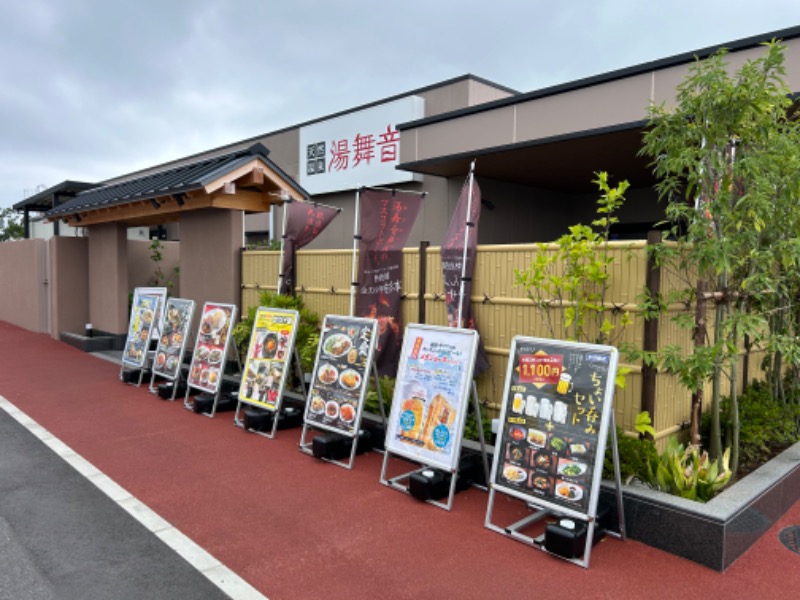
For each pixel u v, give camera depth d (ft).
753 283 14.60
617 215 40.16
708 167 14.05
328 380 18.83
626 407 15.43
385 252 21.84
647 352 14.25
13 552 12.32
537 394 13.47
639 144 27.45
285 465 17.74
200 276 31.40
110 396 26.37
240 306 29.63
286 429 21.44
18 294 50.75
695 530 12.08
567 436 12.78
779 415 18.28
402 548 12.66
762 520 13.33
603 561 12.16
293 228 26.07
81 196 42.22
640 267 15.01
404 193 22.13
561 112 28.50
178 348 26.11
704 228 13.78
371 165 43.16
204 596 10.80
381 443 19.04
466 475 15.93
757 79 13.80
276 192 30.09
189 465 17.65
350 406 18.01
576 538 12.00
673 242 15.03
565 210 43.42
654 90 25.00
